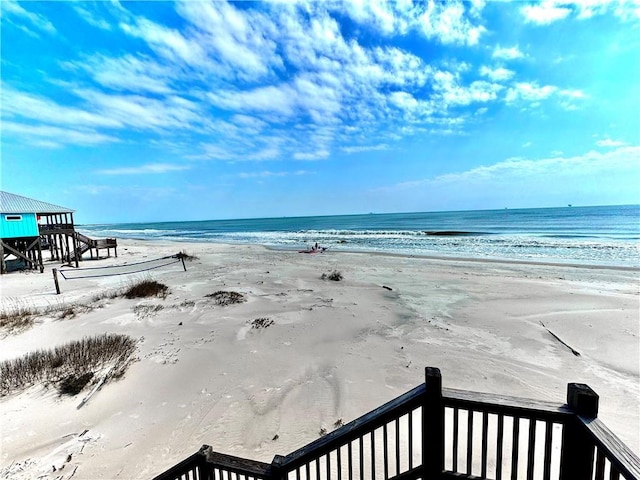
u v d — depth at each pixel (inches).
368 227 2412.6
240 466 99.5
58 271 761.6
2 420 200.8
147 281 576.4
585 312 393.1
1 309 440.8
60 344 314.7
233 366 273.4
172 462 171.9
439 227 2065.7
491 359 280.2
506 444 166.6
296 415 208.5
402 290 526.0
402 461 159.0
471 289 522.3
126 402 223.5
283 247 1280.8
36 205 818.2
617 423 192.1
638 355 279.7
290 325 368.5
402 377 251.8
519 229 1625.2
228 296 489.4
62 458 173.8
